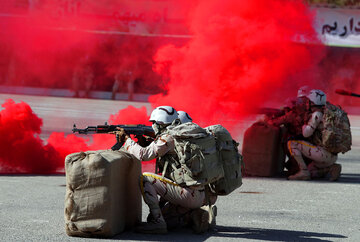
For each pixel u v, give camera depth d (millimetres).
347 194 28531
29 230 18984
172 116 18844
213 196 20062
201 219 19031
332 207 25047
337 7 83250
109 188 17547
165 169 18516
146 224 19094
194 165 17984
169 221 19594
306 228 20750
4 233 18500
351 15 83688
